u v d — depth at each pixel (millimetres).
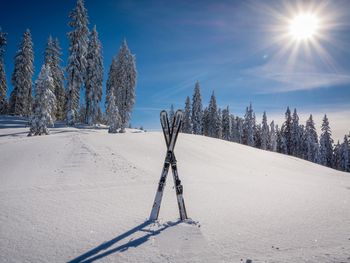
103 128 42500
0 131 32250
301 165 31719
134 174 12273
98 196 7695
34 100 29938
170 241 4441
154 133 33812
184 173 14648
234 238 4660
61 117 53312
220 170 18047
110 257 3838
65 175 11320
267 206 7297
